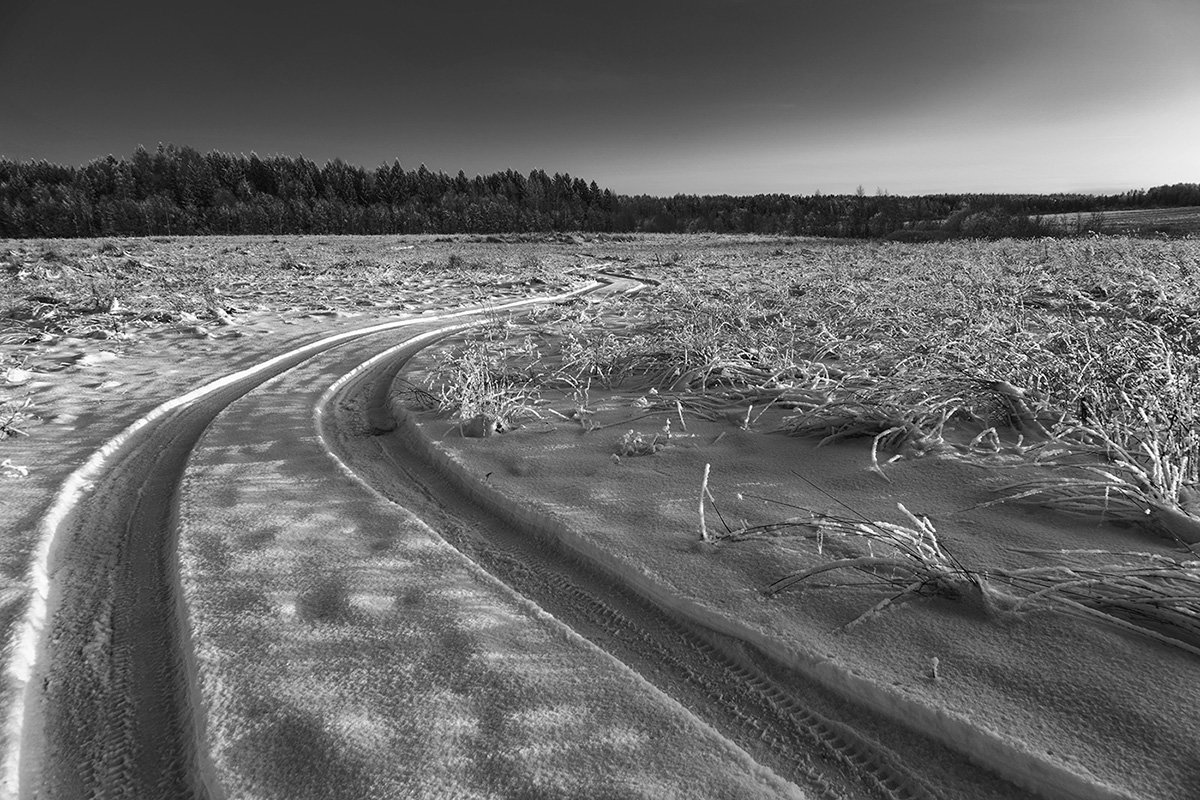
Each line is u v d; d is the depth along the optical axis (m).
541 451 4.34
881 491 3.38
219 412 5.66
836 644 2.20
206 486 3.88
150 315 10.89
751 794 1.66
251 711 2.00
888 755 1.85
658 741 1.84
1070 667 2.00
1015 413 4.18
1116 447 3.31
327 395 6.26
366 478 4.16
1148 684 1.91
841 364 6.25
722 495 3.46
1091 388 4.16
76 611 2.70
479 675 2.13
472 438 4.68
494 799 1.65
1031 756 1.69
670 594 2.58
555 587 2.82
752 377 5.86
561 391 6.11
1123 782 1.60
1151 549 2.64
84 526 3.51
